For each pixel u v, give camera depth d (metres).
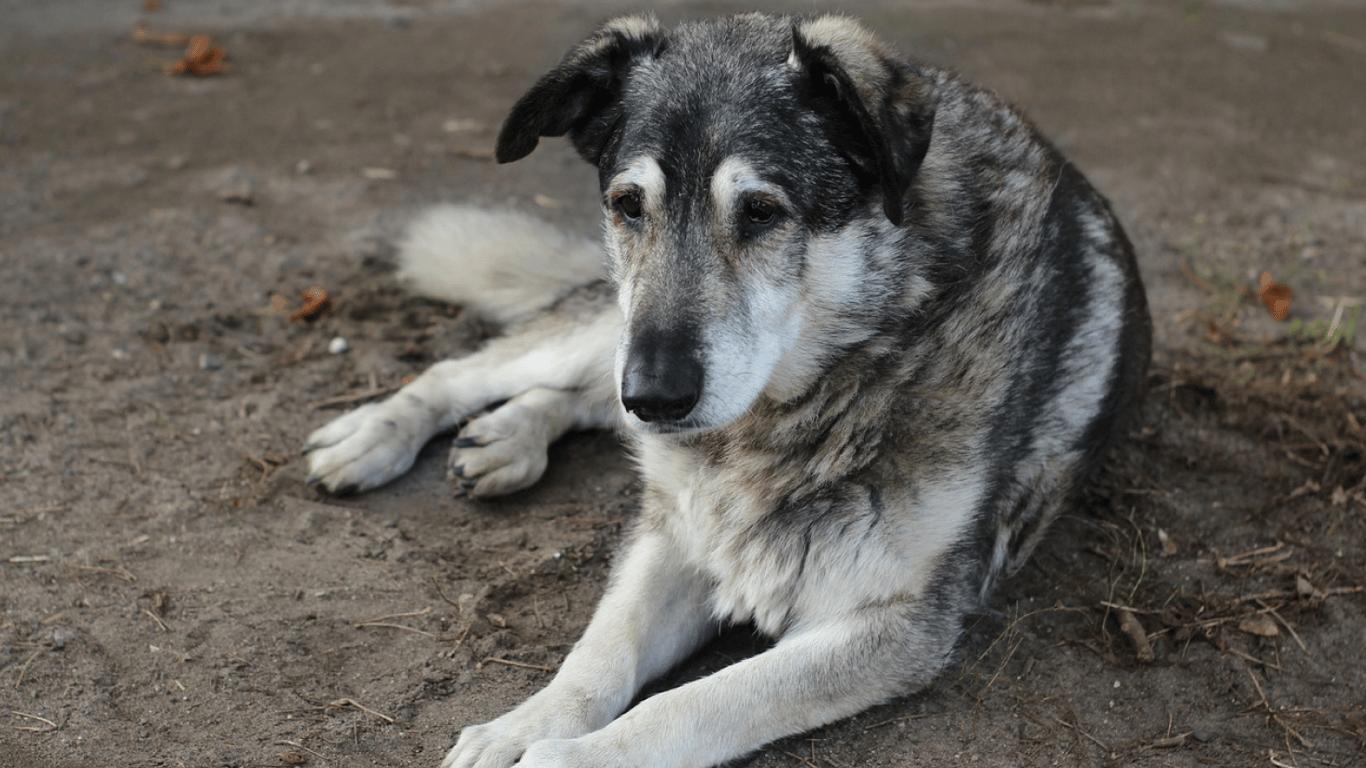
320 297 4.79
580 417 4.11
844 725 2.88
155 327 4.62
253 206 5.77
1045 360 3.23
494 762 2.53
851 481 2.97
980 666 3.07
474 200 5.93
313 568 3.34
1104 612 3.29
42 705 2.76
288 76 7.55
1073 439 3.45
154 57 7.74
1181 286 5.25
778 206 2.76
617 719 2.63
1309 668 3.09
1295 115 7.51
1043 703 2.95
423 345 4.66
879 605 2.91
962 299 3.04
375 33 8.38
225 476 3.77
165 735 2.69
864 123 2.67
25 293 4.82
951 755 2.77
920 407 2.96
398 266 5.20
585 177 6.38
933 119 2.81
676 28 3.20
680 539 3.21
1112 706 2.94
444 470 3.92
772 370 2.84
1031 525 3.39
